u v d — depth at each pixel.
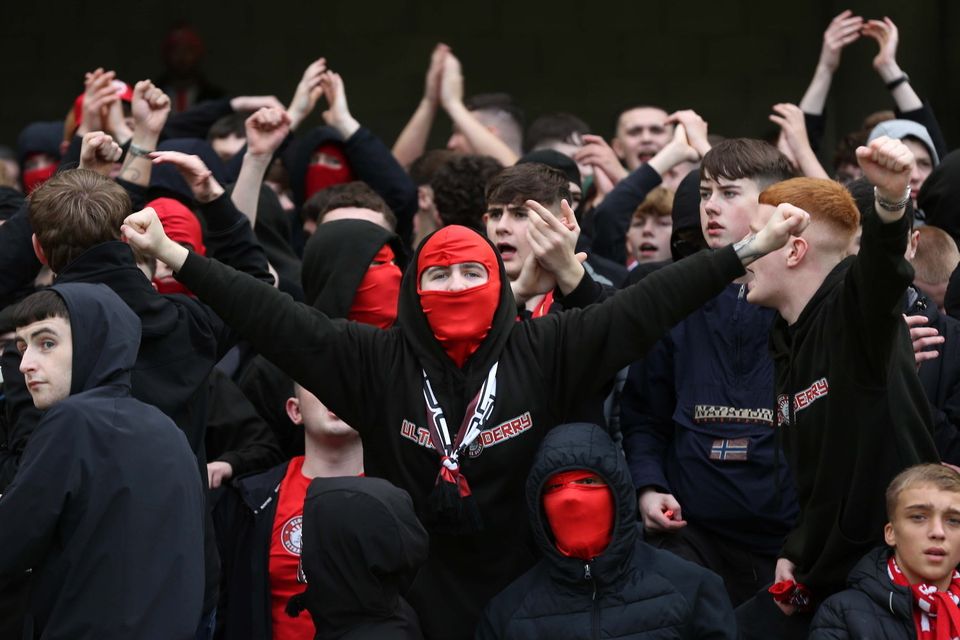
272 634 16.77
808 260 14.98
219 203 16.64
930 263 18.64
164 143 21.97
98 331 14.02
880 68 24.53
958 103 36.88
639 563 14.84
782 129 24.33
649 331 14.75
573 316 15.10
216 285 14.73
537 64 41.28
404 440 14.92
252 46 41.31
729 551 17.03
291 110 24.30
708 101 41.12
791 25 40.88
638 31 41.25
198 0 41.28
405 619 14.25
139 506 13.50
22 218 17.20
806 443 14.80
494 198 18.00
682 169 25.61
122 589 13.28
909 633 13.96
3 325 17.38
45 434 13.45
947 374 16.33
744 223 17.25
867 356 14.22
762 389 17.02
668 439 17.80
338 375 15.07
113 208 15.13
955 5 36.97
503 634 14.63
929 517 13.95
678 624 14.51
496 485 14.78
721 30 41.09
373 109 41.34
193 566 13.75
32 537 13.20
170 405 15.07
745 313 17.22
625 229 21.84
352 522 13.96
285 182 27.12
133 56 41.50
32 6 41.47
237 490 17.50
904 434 14.31
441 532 14.80
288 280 21.36
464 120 27.55
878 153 13.21
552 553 14.61
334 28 41.31
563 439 14.61
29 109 41.50
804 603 15.24
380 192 24.00
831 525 14.66
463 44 41.31
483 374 14.86
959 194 19.44
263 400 19.47
